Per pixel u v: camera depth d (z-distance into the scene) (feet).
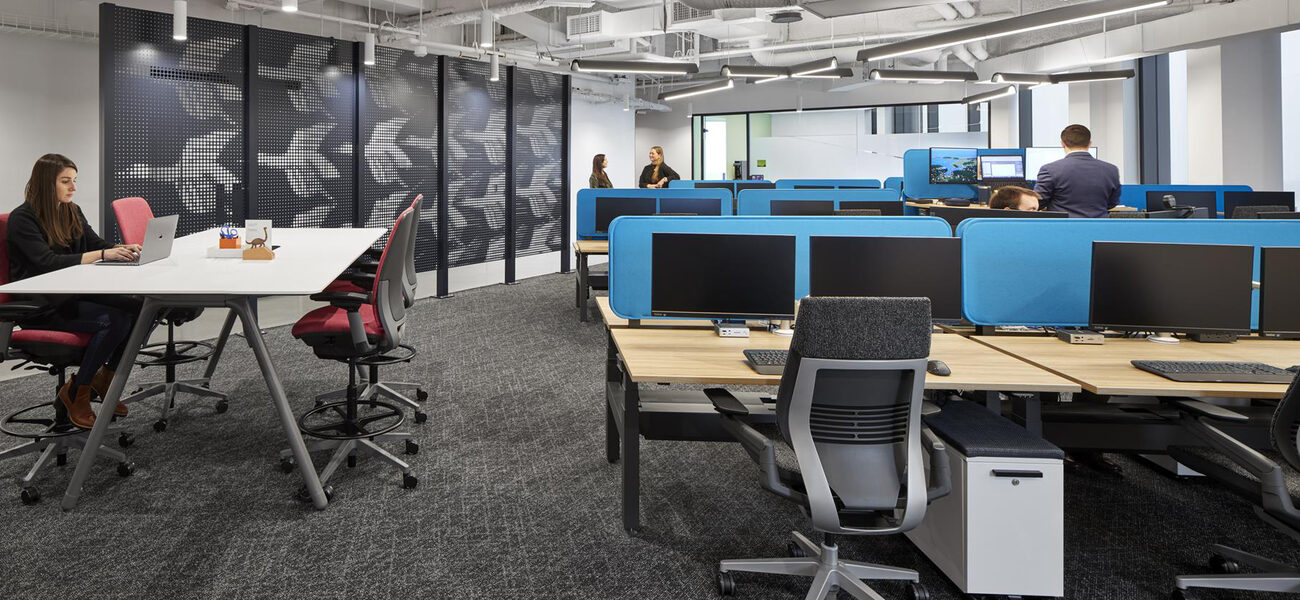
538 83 31.83
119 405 12.01
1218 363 8.72
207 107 20.74
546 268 34.94
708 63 48.14
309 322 11.30
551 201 33.40
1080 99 33.55
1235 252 9.89
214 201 21.02
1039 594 7.84
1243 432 9.23
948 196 28.22
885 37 31.86
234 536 9.40
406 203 26.20
